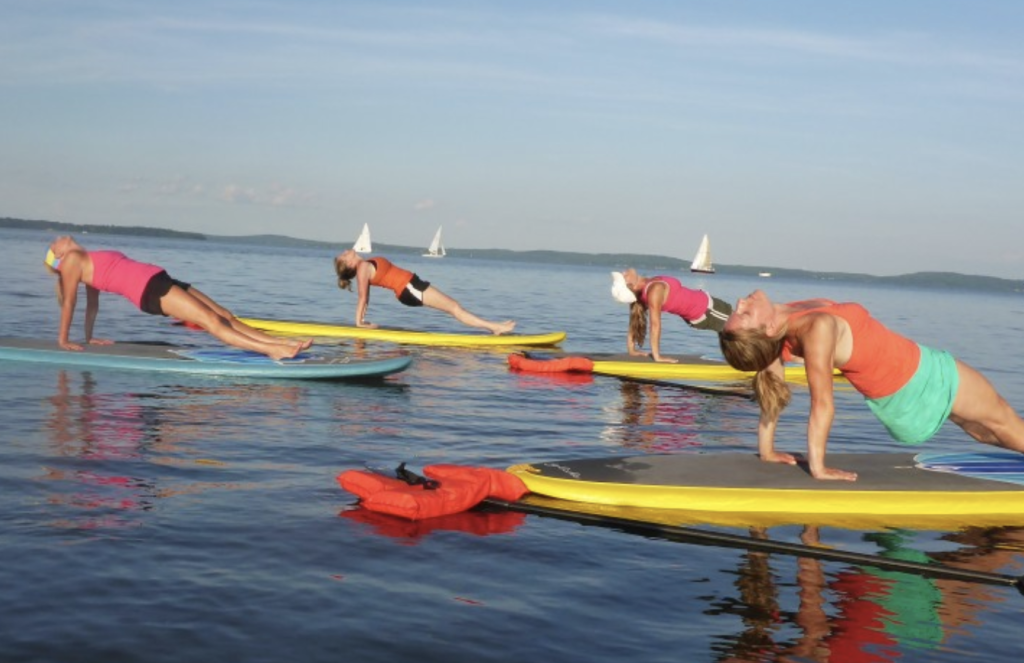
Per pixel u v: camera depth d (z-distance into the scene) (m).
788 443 8.95
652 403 11.02
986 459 7.37
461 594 4.42
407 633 3.95
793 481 6.47
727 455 7.21
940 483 6.58
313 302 26.16
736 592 4.61
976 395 6.59
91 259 11.29
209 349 12.17
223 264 56.44
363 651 3.75
